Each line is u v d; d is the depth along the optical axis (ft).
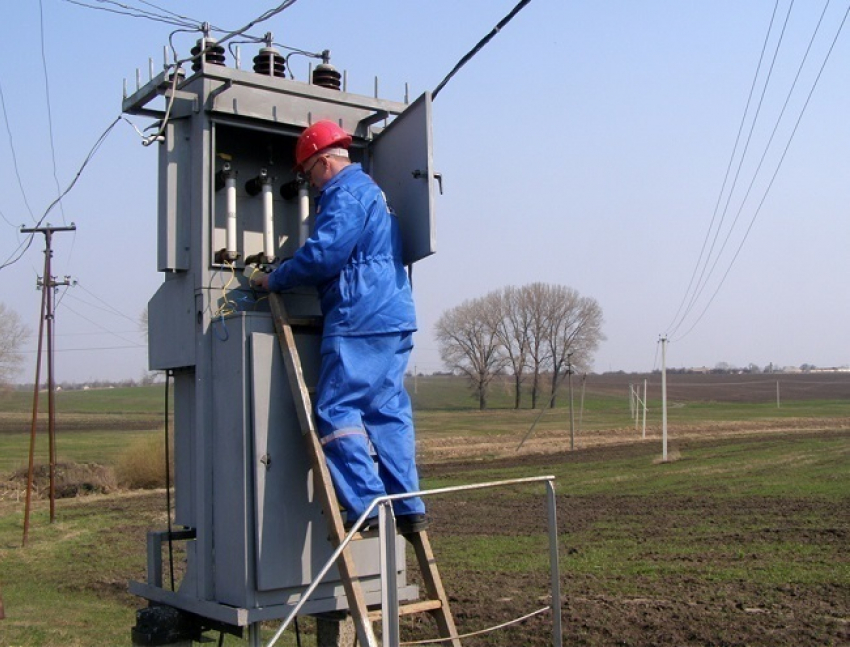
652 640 33.42
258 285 18.80
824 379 453.99
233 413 18.51
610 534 60.59
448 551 56.08
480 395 314.76
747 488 82.02
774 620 35.68
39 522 79.25
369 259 18.01
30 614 40.42
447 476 108.68
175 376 21.06
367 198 18.15
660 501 76.64
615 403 329.31
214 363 19.17
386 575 15.30
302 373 18.40
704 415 256.93
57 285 78.33
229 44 20.68
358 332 17.70
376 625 31.35
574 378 394.93
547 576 46.57
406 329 18.17
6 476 111.24
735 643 32.63
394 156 20.66
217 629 19.99
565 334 313.32
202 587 19.01
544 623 36.32
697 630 34.45
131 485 108.17
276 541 18.07
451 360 318.24
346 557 16.52
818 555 49.29
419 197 19.52
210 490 19.11
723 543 54.70
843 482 83.05
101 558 60.29
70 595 47.39
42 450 154.30
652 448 138.00
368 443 17.63
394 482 18.06
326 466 17.24
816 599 39.06
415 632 35.42
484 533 63.36
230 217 20.62
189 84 20.12
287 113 20.63
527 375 317.22
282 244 22.40
